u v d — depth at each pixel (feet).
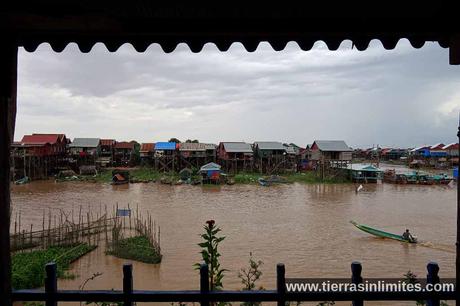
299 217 111.24
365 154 393.70
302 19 10.60
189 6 10.00
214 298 10.54
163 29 10.74
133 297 10.57
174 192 166.20
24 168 195.21
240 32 10.87
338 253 75.00
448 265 67.51
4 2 9.64
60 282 59.47
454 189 187.42
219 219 107.45
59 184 189.67
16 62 11.25
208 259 15.65
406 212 121.08
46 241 79.71
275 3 9.95
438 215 116.57
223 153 238.89
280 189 178.29
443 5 10.02
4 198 10.72
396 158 359.87
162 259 71.10
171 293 10.53
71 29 10.77
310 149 251.60
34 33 11.13
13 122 11.21
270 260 69.87
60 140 228.84
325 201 142.92
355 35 11.31
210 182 194.59
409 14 10.34
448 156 293.84
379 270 64.69
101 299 10.56
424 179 210.18
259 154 237.25
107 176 217.56
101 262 70.28
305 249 77.66
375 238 86.89
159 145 240.32
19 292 10.62
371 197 155.12
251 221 104.94
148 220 102.47
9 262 10.87
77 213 116.37
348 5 10.03
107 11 10.01
